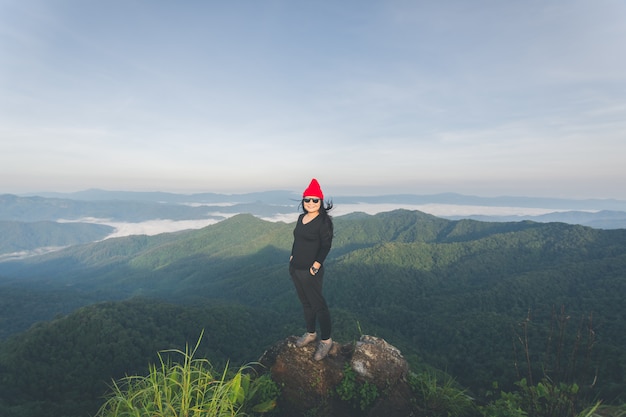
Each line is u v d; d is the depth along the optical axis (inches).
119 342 2628.0
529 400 142.1
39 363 2368.4
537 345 2030.0
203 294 6978.4
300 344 167.6
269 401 145.2
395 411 152.7
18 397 2033.7
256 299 6107.3
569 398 125.8
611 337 2691.9
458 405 158.2
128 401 122.0
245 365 150.3
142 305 3452.3
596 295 4010.8
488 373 1993.1
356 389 155.6
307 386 155.3
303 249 155.6
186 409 119.6
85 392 2158.0
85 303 6299.2
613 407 125.0
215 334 3193.9
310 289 156.3
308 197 152.3
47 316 5541.3
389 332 3085.6
